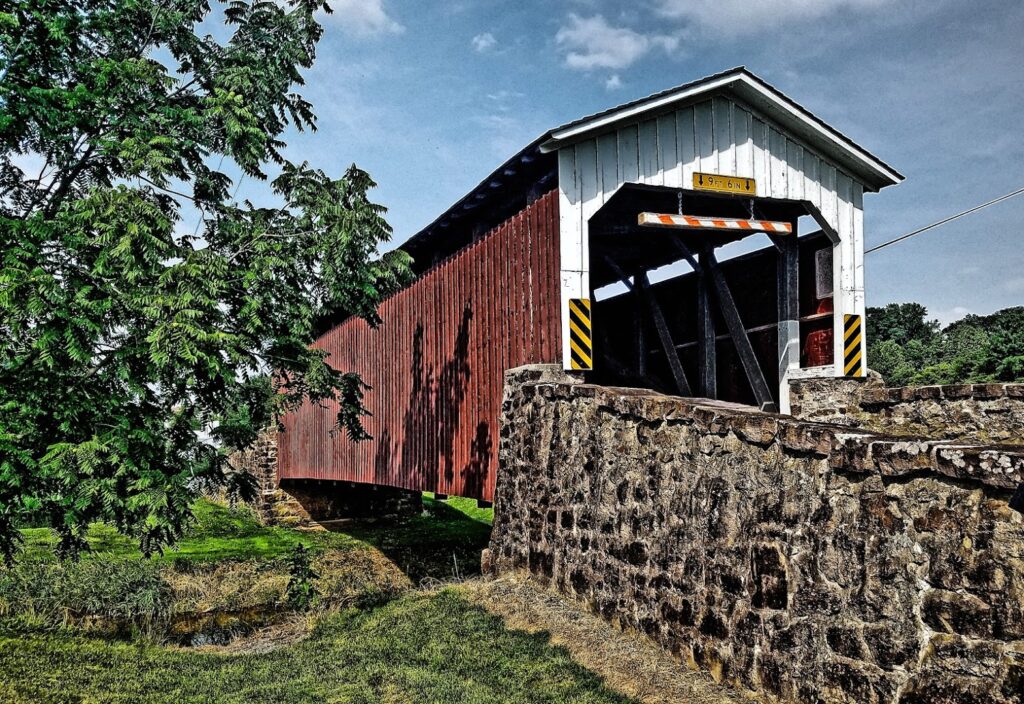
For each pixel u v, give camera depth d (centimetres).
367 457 1302
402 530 1872
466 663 542
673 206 871
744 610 421
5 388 573
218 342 646
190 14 845
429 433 1026
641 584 521
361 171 848
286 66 860
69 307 595
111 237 637
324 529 1878
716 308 929
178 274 644
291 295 792
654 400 524
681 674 456
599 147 729
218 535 1620
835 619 360
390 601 811
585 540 598
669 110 750
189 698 577
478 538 1770
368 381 1298
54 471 579
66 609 951
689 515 478
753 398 870
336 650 651
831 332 802
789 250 828
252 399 804
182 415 707
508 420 749
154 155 681
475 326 904
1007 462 284
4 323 587
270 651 725
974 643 294
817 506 379
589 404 609
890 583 333
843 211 814
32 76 664
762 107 782
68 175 758
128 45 809
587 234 720
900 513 333
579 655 522
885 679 330
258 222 825
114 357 650
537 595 644
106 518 630
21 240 613
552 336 729
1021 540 281
